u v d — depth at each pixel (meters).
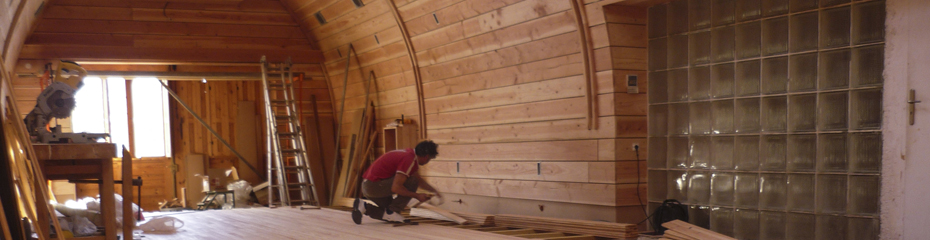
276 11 10.04
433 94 8.41
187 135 10.89
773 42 5.04
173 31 9.56
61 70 6.30
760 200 5.15
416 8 7.69
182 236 5.34
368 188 5.93
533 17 6.32
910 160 4.28
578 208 6.25
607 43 5.78
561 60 6.26
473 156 7.75
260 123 11.12
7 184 3.55
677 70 5.73
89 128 10.48
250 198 10.06
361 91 10.05
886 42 4.40
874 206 4.50
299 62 10.12
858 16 4.54
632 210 5.91
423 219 6.93
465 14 7.11
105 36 9.22
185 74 9.66
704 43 5.52
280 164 9.27
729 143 5.36
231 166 11.05
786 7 4.94
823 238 4.76
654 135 5.94
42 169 3.90
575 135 6.23
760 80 5.12
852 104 4.59
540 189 6.70
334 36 9.79
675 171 5.79
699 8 5.55
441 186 8.43
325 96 10.83
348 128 10.49
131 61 9.06
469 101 7.73
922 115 4.22
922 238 4.23
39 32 8.81
